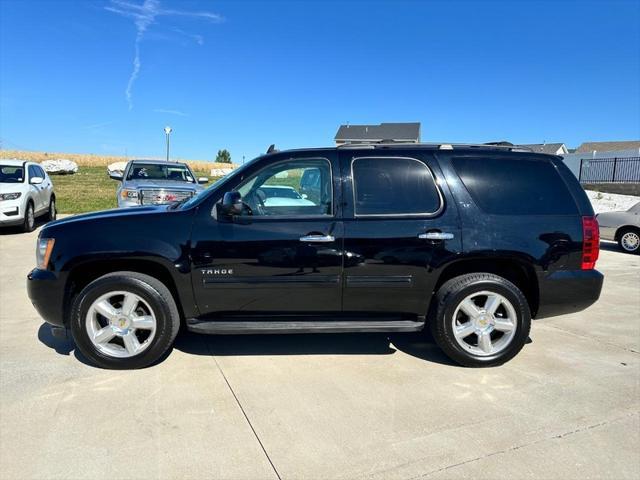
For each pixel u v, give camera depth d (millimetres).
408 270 3973
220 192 4016
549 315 4211
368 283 3967
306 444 2916
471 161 4145
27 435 2963
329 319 4105
